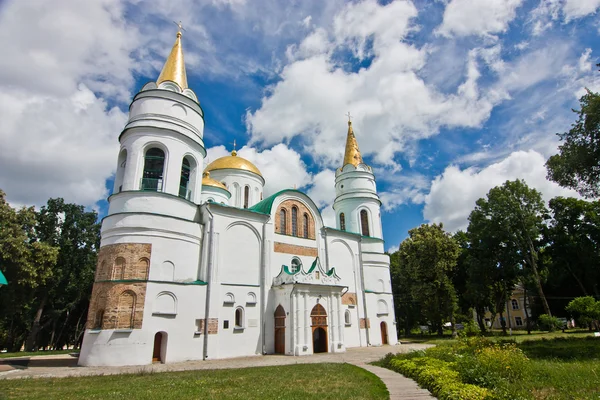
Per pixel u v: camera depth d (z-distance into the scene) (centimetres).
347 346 3444
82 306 4891
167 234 2606
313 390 1266
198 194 3012
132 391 1298
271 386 1357
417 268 4566
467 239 5212
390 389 1267
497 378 1250
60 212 4325
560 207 5006
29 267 3212
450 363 1548
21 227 3369
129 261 2445
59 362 2502
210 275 2731
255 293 2969
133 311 2345
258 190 4203
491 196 4734
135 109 2923
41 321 4503
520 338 3722
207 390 1291
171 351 2409
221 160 4212
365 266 3984
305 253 3434
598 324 4531
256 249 3100
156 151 2939
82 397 1209
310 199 3634
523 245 4588
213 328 2644
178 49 3375
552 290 5506
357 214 4191
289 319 2845
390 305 4003
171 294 2512
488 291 4662
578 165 2836
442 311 4566
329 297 3084
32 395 1259
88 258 4356
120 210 2588
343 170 4422
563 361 1753
